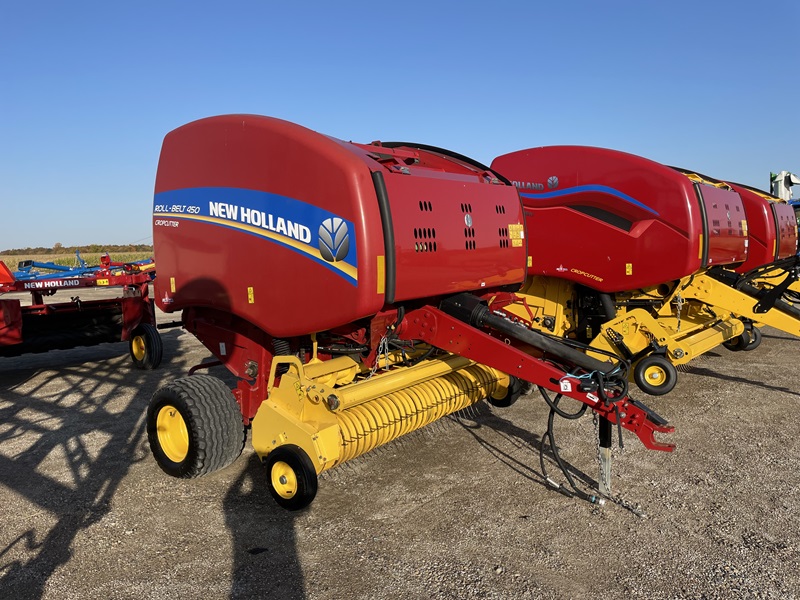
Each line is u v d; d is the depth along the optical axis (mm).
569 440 5484
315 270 3951
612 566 3457
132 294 9047
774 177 15242
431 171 4562
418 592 3207
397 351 5168
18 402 7082
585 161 7359
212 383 4590
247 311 4457
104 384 7965
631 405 3875
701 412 6395
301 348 4863
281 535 3814
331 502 4277
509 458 5062
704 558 3537
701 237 6875
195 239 4816
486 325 4750
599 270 7363
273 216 4164
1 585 3275
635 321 7004
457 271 4504
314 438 3859
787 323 7320
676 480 4633
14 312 7457
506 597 3164
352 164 3756
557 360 4512
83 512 4141
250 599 3148
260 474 4750
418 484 4562
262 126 4211
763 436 5637
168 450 4707
